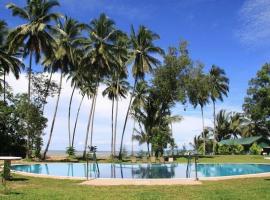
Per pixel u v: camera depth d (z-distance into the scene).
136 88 60.84
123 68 54.28
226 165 37.22
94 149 28.20
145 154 58.53
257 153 65.06
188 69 55.41
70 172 31.64
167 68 54.91
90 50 48.91
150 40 54.00
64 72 51.56
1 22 49.16
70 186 18.08
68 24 49.44
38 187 17.45
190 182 19.61
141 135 60.06
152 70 55.06
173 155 54.38
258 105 66.31
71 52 48.47
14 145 48.84
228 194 15.06
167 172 31.91
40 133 47.00
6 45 49.38
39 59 47.19
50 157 51.03
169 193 15.41
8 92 49.16
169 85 55.16
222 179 21.56
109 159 50.31
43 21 45.72
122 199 13.71
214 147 73.06
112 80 63.66
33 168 34.44
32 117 46.19
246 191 15.96
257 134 80.69
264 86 66.31
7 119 47.59
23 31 44.16
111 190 16.36
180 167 35.84
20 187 17.34
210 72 78.06
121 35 49.62
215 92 77.06
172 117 57.88
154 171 32.72
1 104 48.34
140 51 53.88
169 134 53.91
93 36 48.94
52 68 49.06
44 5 45.53
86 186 18.09
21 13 45.47
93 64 50.31
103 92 66.06
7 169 20.84
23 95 47.59
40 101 47.19
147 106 59.84
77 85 62.56
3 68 51.31
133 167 35.97
